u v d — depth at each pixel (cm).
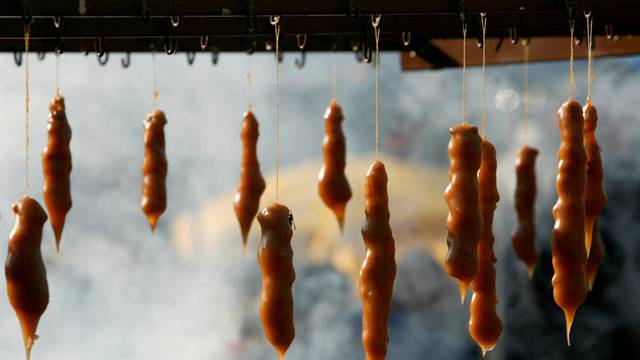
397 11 272
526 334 511
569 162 282
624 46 384
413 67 414
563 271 282
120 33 310
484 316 300
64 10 267
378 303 276
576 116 283
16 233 277
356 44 357
